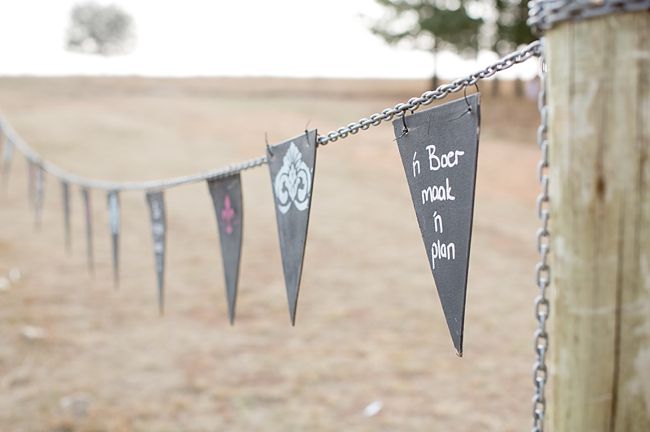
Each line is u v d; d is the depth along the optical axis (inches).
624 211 45.1
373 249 414.0
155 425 199.0
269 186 592.7
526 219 496.1
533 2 49.4
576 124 45.8
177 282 348.8
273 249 414.6
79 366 241.4
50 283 336.5
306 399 218.1
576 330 47.8
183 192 564.7
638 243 45.3
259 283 348.8
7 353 248.1
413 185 60.4
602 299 46.6
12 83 1470.2
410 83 1676.9
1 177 595.5
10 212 484.7
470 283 348.8
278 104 1177.4
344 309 309.4
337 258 395.2
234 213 105.4
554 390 50.4
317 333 279.6
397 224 475.8
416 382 230.8
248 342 269.1
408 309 309.3
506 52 1187.9
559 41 46.6
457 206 54.9
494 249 415.5
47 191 554.9
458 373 237.8
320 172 652.1
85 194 215.3
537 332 54.5
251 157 720.3
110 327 282.0
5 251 388.5
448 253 56.1
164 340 269.6
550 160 48.6
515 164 693.9
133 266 374.9
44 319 285.3
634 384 46.9
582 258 46.7
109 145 764.6
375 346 264.2
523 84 1406.3
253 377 235.1
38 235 429.1
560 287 48.4
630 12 43.4
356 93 1432.1
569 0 44.9
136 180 610.5
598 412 47.8
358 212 509.4
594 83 44.8
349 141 810.8
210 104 1165.7
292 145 78.5
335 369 241.4
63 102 1155.9
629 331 46.3
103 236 437.1
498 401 215.9
